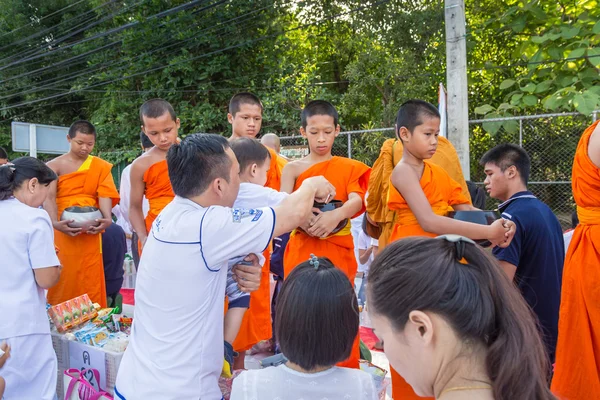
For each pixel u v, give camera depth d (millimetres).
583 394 2223
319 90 11672
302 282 1577
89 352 3107
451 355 945
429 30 10867
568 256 2309
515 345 929
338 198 2887
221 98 12055
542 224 2734
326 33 13016
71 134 4641
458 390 940
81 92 14242
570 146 8711
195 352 1840
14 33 15406
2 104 15602
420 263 983
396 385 2428
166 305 1839
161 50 12211
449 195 2648
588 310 2209
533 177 9008
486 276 978
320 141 2912
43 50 15227
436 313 944
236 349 3145
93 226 4441
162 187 3572
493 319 951
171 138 3541
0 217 2684
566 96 6750
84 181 4621
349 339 1573
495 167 2932
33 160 2932
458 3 6199
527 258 2764
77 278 4477
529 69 7715
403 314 966
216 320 1911
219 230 1799
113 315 3648
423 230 2529
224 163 1884
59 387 3270
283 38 12352
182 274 1813
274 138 5309
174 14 12039
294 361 1575
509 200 2885
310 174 2912
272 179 3650
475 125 9961
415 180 2438
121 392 1902
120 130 12820
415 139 2463
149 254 1910
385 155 2836
